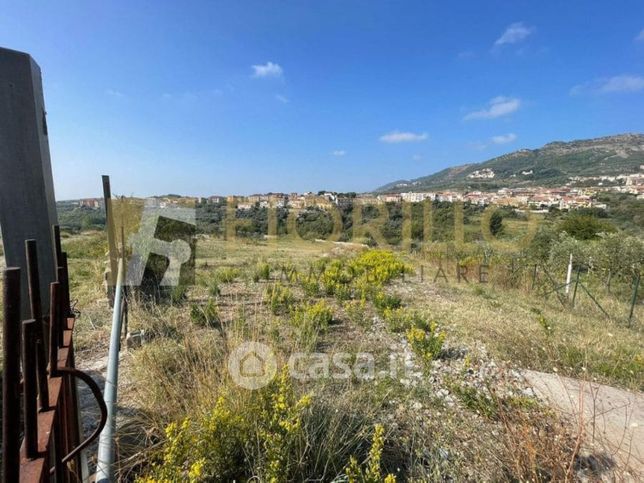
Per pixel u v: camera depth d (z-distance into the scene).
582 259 11.27
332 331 5.05
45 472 0.96
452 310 6.78
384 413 2.91
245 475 2.07
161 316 4.62
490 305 7.55
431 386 3.46
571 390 3.60
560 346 4.77
